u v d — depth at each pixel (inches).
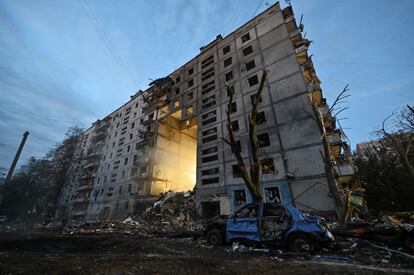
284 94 840.9
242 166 393.7
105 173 1653.5
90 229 700.7
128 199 1312.7
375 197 701.9
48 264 179.8
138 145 1444.4
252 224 287.9
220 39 1343.5
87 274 152.1
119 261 194.7
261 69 970.7
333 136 666.2
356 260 213.5
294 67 861.2
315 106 518.0
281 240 261.0
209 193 887.7
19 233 517.7
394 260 212.7
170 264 186.9
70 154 1815.9
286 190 695.7
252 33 1121.4
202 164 986.1
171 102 1412.4
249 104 937.5
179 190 1355.8
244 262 202.7
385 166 729.0
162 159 1337.4
